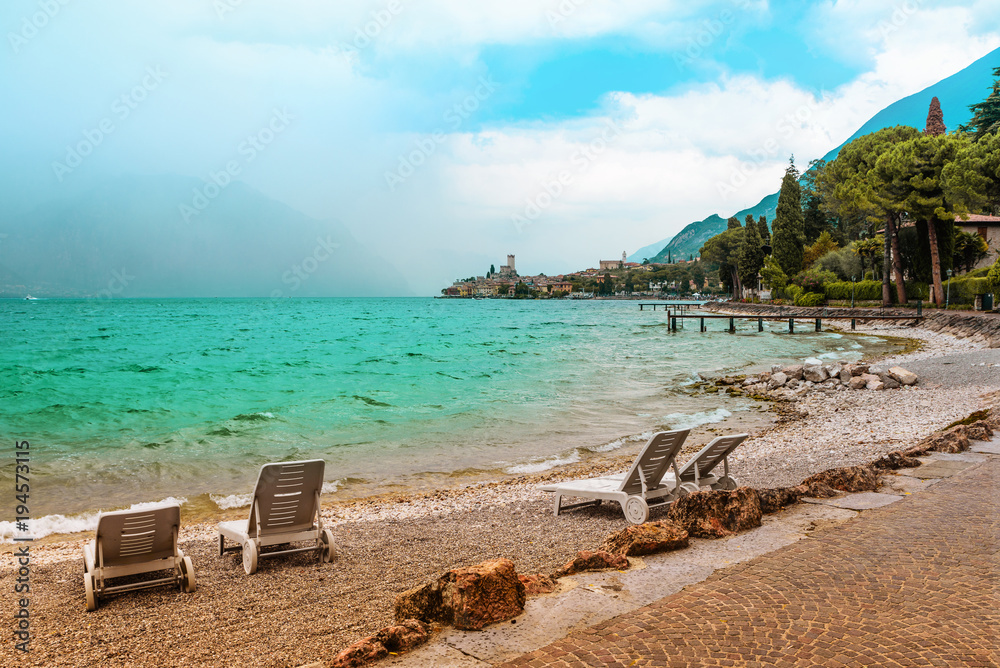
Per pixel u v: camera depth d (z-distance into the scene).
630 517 6.98
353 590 5.13
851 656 3.12
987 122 84.81
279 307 152.38
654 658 3.18
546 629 3.61
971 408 14.88
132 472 11.12
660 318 91.25
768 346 40.41
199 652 3.92
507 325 74.19
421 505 8.88
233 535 6.09
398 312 121.25
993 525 5.34
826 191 64.62
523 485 9.98
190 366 30.11
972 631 3.34
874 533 5.25
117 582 5.52
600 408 17.92
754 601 3.87
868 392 19.72
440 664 3.25
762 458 10.94
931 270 54.19
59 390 22.28
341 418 16.28
